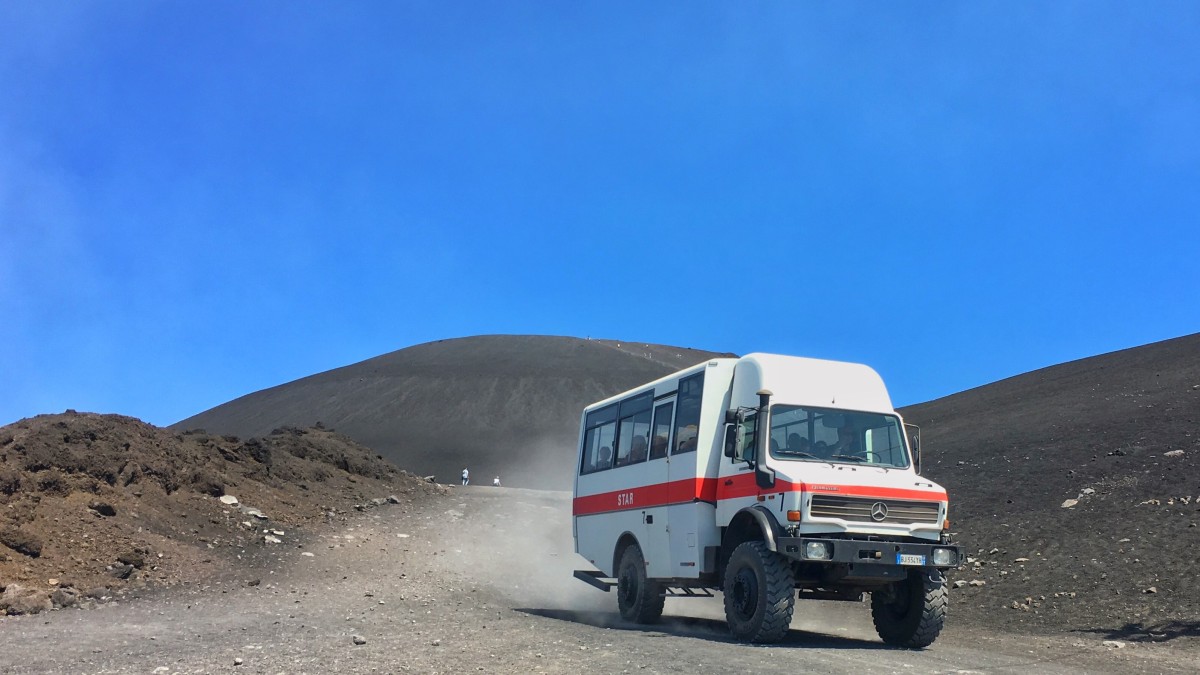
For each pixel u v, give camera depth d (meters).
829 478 11.07
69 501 17.47
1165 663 10.95
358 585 17.23
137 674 8.43
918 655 10.78
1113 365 51.59
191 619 12.84
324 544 20.59
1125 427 29.83
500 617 13.88
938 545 11.22
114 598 14.67
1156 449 25.16
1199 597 14.35
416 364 161.50
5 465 17.19
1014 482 26.14
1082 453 27.52
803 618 16.25
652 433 14.34
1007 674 9.54
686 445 13.11
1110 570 16.73
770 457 11.53
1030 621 15.09
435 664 8.95
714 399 12.88
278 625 12.16
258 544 19.52
